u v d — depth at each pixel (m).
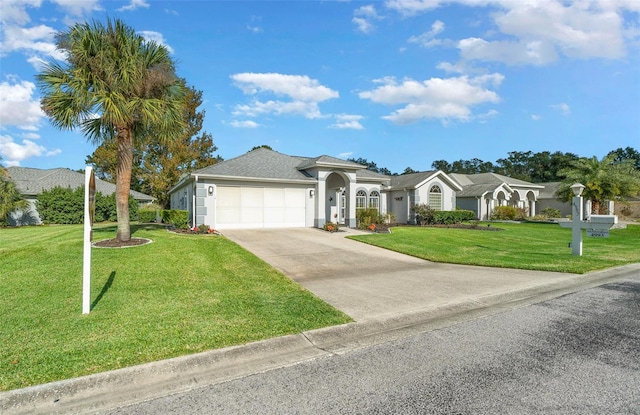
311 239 14.38
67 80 9.93
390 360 3.79
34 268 7.87
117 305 5.52
